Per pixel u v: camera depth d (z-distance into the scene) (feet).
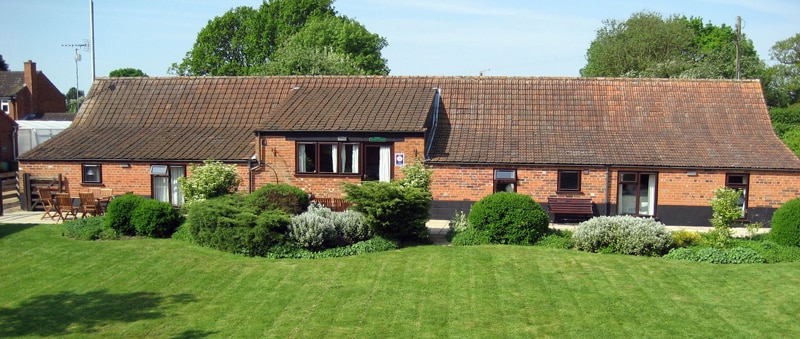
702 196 79.82
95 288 50.98
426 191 67.46
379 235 64.13
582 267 55.01
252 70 185.26
